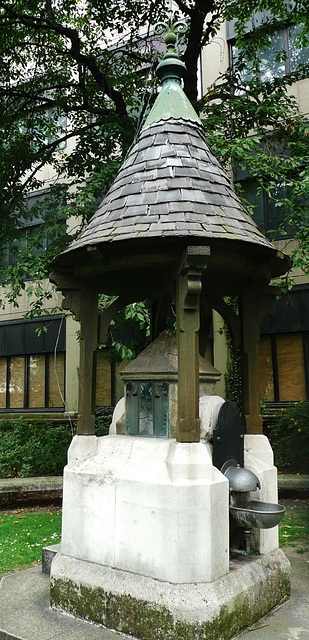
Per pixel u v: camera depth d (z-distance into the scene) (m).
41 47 11.44
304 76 9.95
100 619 3.08
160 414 3.55
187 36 9.84
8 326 15.98
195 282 3.07
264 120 9.19
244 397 3.99
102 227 3.43
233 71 10.83
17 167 10.38
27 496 9.18
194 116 4.01
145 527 3.04
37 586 3.86
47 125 11.89
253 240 3.21
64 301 3.77
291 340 11.65
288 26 12.03
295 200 8.29
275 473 3.78
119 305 3.98
